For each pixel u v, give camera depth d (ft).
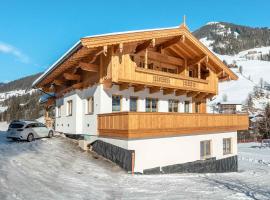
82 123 62.69
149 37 53.57
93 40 45.60
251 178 52.21
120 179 38.93
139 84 55.77
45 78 71.97
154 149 49.47
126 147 45.93
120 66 52.29
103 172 41.55
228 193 33.35
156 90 60.13
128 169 44.47
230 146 70.18
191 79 65.41
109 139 50.96
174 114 53.01
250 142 176.35
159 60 63.72
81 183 33.24
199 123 59.06
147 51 60.64
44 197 25.30
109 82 52.85
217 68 72.90
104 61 53.62
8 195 24.20
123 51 53.06
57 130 79.41
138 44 56.18
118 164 47.01
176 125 53.21
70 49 49.37
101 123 53.52
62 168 39.83
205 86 69.97
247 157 100.78
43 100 94.17
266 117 183.52
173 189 34.47
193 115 57.67
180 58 68.28
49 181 31.63
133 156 44.91
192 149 57.62
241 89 504.84
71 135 67.67
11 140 67.26
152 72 56.90
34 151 50.19
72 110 66.54
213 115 63.46
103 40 46.85
